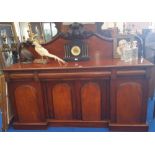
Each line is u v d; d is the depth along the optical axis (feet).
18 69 5.64
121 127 6.03
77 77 5.65
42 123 6.36
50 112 6.46
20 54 6.58
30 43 6.55
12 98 6.18
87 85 5.86
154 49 7.54
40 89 5.98
